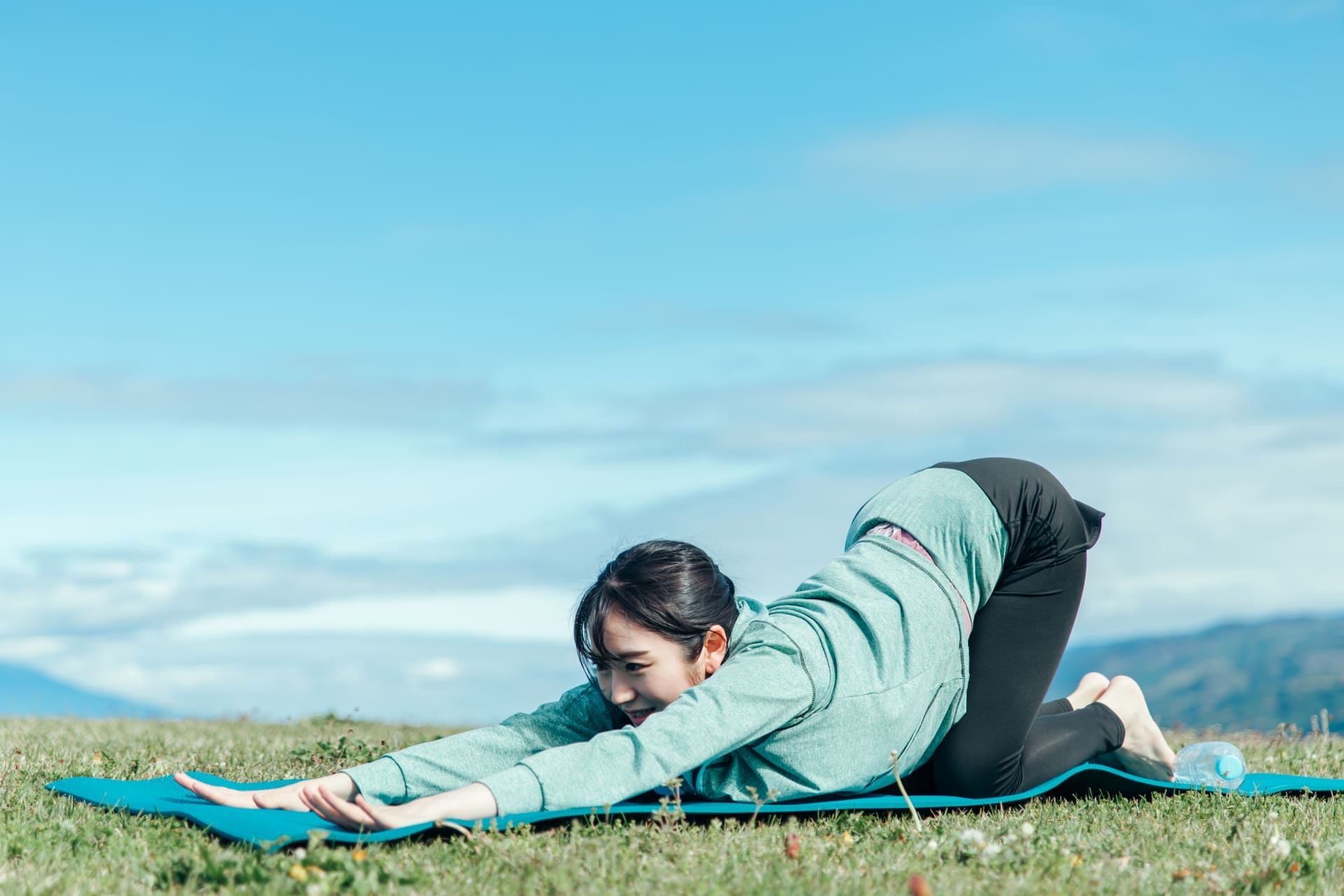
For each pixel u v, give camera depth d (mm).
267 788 4562
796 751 3871
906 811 3979
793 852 3232
